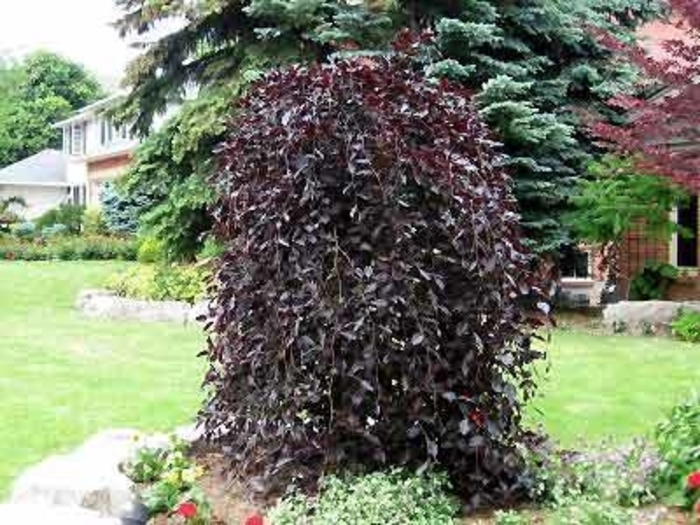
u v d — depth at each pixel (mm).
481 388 3410
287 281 3438
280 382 3439
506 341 3395
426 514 3162
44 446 5117
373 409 3393
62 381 6996
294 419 3414
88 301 11859
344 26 10750
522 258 3480
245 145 3676
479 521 3303
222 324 3781
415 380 3338
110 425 5598
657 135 8953
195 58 12266
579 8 11664
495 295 3338
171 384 6867
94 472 3721
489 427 3359
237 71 11305
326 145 3463
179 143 11078
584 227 10664
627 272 12414
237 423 3744
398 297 3277
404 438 3457
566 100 11609
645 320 9711
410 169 3389
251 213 3592
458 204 3385
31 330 9922
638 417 5637
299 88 3625
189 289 11094
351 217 3408
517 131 10352
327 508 3166
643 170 8891
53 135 43000
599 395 6309
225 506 3469
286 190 3432
